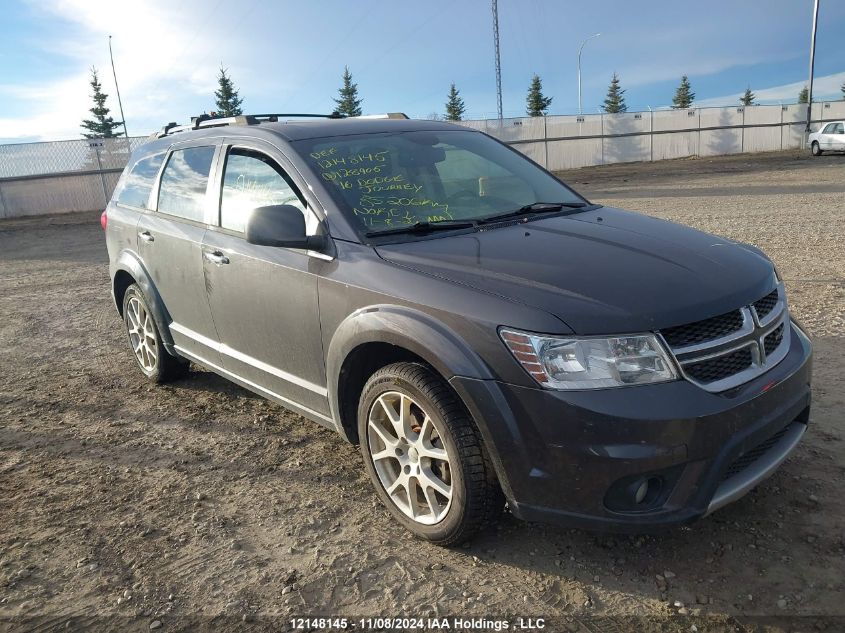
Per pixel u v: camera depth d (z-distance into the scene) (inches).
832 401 164.1
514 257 118.1
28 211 900.0
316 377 139.2
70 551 125.3
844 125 1162.0
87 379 221.3
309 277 133.3
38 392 210.8
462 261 117.6
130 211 204.7
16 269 467.5
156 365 205.0
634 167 1277.1
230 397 198.8
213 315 166.6
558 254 119.0
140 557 122.5
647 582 108.6
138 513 137.5
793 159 1173.7
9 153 882.1
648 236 130.5
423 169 152.1
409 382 115.2
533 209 148.2
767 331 112.3
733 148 1505.9
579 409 97.7
